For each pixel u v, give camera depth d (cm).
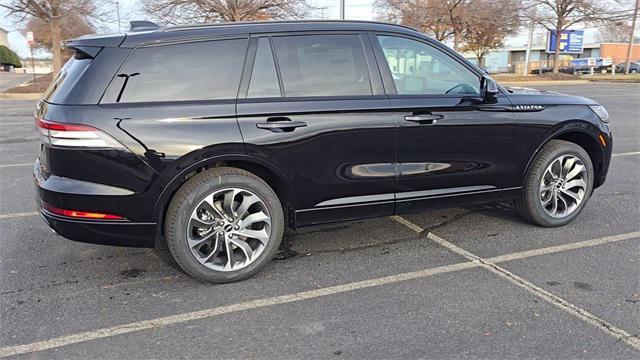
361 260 404
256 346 288
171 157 333
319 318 317
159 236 350
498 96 428
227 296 347
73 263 404
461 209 527
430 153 404
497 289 351
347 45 386
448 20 3209
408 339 292
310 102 366
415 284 361
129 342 293
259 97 357
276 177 367
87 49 338
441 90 411
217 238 360
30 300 343
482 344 286
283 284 364
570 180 470
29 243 447
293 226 386
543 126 442
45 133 329
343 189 385
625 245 427
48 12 2447
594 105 477
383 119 383
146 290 357
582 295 341
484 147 423
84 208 328
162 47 344
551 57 6025
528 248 423
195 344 290
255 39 364
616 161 776
